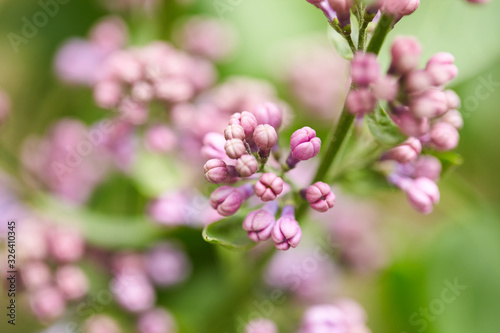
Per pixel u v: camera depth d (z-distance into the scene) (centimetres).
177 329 34
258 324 32
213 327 33
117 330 33
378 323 37
